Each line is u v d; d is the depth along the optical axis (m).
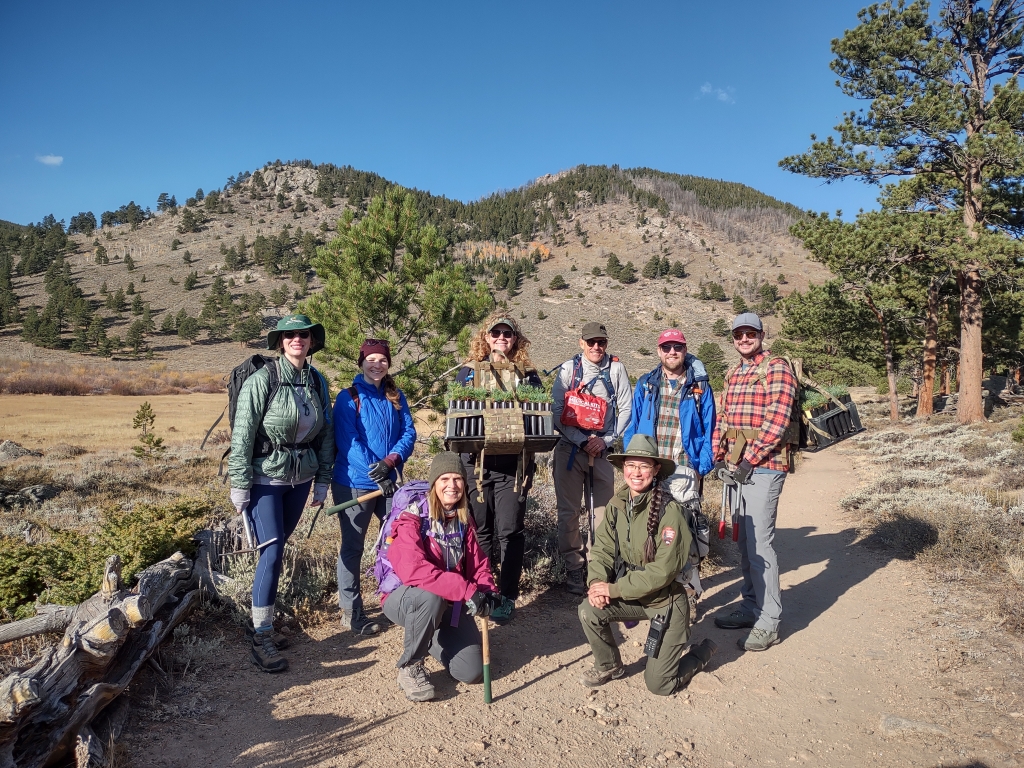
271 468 4.24
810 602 5.78
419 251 12.52
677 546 3.80
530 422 4.86
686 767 3.21
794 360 4.96
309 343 4.39
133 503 12.56
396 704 3.74
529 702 3.83
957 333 35.03
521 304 183.12
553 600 5.62
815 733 3.54
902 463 14.59
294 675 4.11
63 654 3.05
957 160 24.75
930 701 3.86
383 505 4.76
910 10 23.47
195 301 187.12
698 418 5.18
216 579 4.94
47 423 38.34
